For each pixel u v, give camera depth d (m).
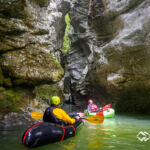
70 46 17.55
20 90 6.37
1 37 6.10
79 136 3.71
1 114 5.56
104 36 10.18
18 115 5.82
